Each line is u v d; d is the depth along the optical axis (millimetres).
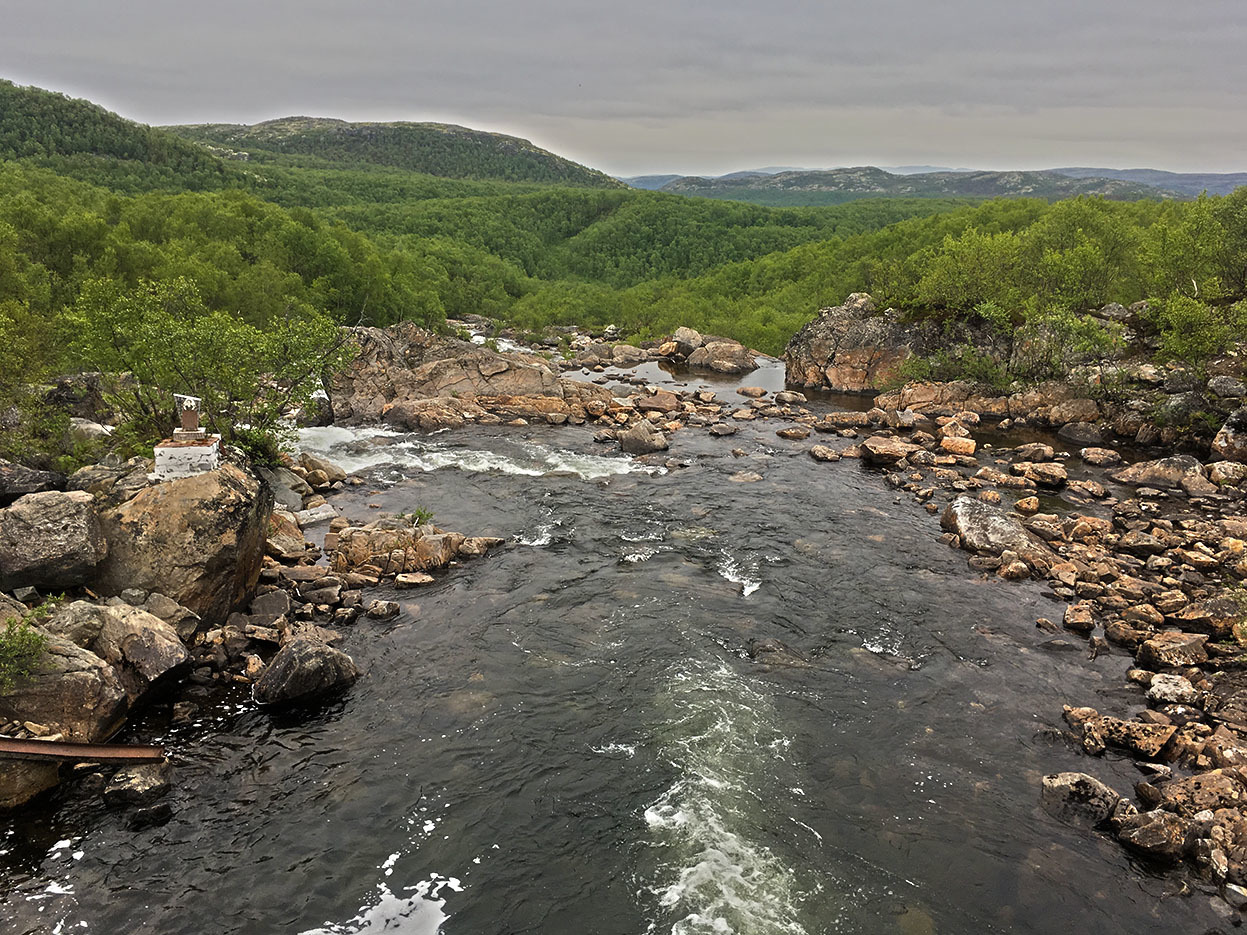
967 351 64938
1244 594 28500
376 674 25078
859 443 55250
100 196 118688
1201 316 52844
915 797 20125
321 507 38469
